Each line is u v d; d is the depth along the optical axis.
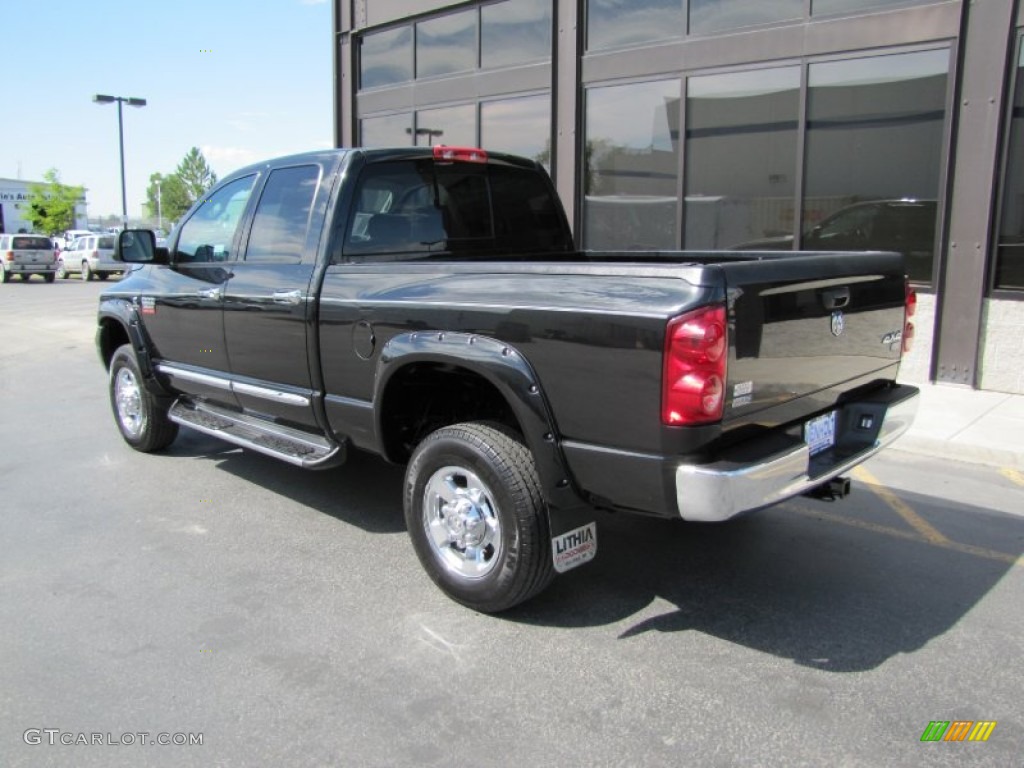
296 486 5.40
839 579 3.98
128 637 3.40
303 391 4.43
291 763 2.61
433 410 4.12
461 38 11.90
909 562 4.18
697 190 9.66
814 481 3.26
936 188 8.01
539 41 10.94
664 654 3.27
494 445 3.41
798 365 3.30
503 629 3.47
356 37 13.38
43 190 67.38
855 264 3.64
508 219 5.20
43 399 8.48
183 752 2.66
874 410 3.76
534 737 2.74
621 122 10.23
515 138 11.41
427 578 3.97
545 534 3.36
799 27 8.57
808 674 3.12
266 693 2.99
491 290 3.42
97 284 29.14
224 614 3.60
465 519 3.58
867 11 8.13
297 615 3.59
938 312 8.05
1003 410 7.11
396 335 3.77
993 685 3.04
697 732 2.76
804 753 2.65
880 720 2.83
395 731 2.77
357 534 4.55
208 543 4.42
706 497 2.88
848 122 8.45
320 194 4.39
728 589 3.87
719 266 2.88
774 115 8.92
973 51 7.56
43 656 3.25
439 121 12.33
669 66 9.62
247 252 4.88
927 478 5.61
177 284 5.38
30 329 14.89
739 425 3.04
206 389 5.28
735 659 3.23
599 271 3.09
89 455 6.20
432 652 3.28
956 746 2.69
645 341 2.90
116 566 4.12
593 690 3.01
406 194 4.61
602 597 3.78
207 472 5.73
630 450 3.03
